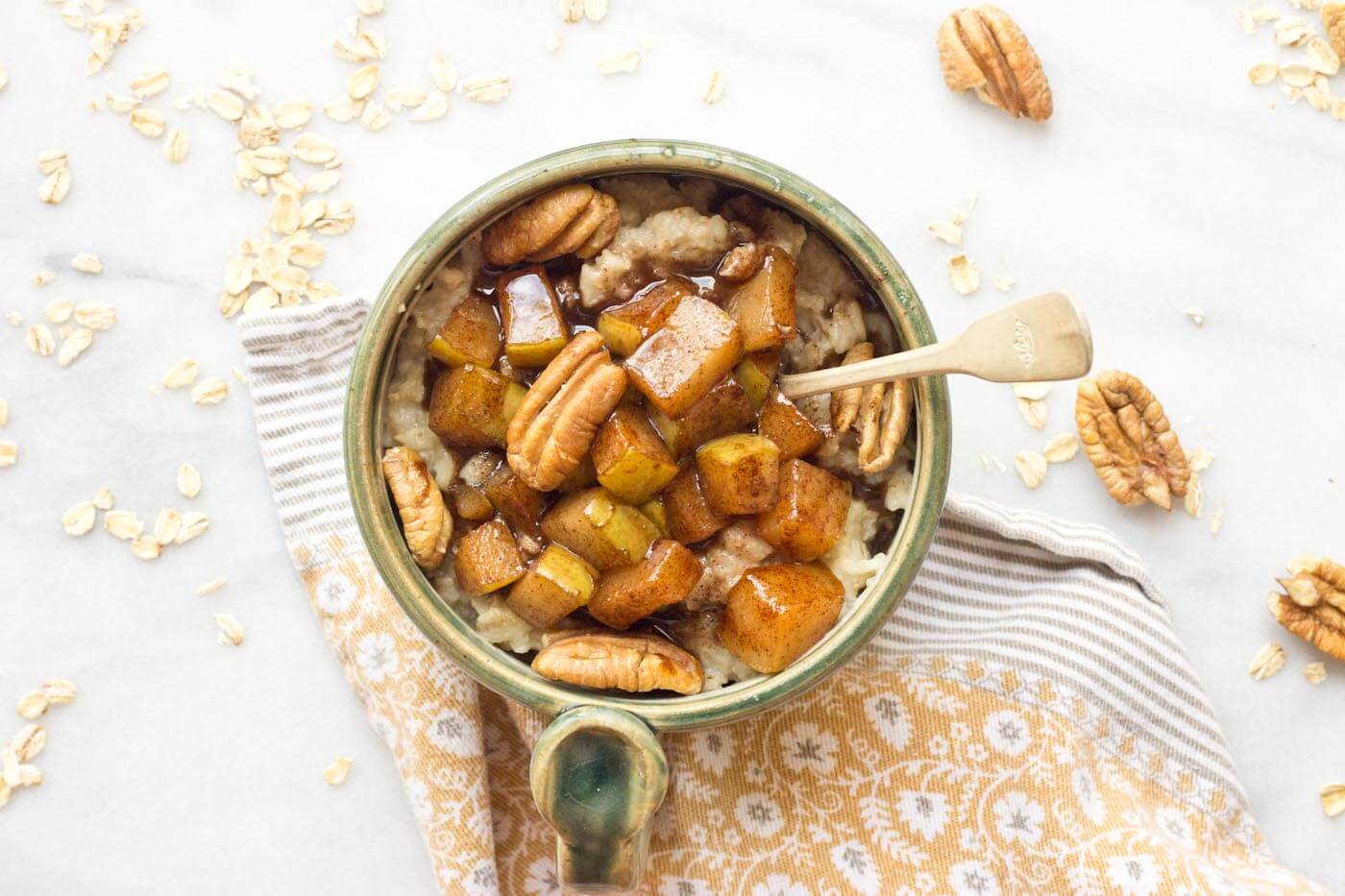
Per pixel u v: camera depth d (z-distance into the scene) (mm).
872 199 521
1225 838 516
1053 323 413
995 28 513
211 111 523
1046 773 508
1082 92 524
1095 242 523
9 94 524
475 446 463
